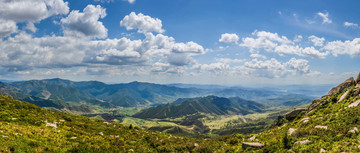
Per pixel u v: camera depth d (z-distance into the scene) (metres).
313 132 27.58
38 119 38.03
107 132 45.22
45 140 27.66
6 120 32.81
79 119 53.84
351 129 24.23
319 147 22.17
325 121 31.64
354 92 38.00
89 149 28.31
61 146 27.48
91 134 38.78
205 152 38.12
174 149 40.25
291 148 25.11
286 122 53.28
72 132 35.94
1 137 23.56
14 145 22.92
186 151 40.09
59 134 32.12
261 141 35.00
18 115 37.09
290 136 28.00
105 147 31.50
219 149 38.12
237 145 37.59
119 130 50.31
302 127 34.72
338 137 23.28
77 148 27.34
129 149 34.88
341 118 28.86
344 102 37.22
